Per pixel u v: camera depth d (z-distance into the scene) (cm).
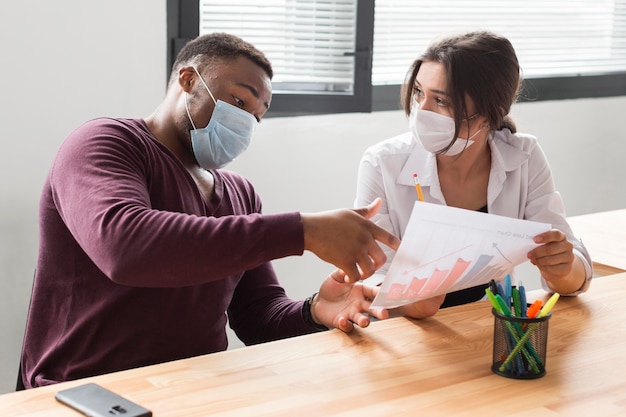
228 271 134
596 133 397
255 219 136
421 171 204
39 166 263
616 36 407
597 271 232
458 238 137
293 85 312
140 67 277
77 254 161
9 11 251
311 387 129
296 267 322
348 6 309
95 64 268
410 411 121
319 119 318
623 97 403
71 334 162
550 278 176
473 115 189
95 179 147
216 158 178
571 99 387
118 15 270
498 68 188
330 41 311
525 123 373
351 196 331
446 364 140
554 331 159
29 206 263
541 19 385
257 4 304
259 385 129
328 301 170
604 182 405
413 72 196
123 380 129
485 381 133
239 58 178
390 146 209
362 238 138
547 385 132
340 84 317
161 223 134
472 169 206
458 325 161
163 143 178
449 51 187
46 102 262
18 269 264
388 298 144
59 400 121
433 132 189
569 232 206
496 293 144
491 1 372
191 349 169
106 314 160
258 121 185
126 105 277
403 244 133
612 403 125
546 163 213
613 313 171
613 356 146
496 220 138
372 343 150
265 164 308
